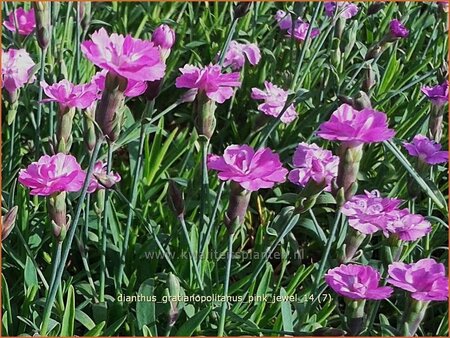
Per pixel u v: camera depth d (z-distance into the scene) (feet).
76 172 0.86
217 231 1.23
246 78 1.66
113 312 1.04
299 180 1.08
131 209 1.06
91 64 1.57
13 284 1.14
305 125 1.43
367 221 0.93
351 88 1.51
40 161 0.86
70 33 1.65
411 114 1.50
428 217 1.06
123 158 1.51
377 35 1.82
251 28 1.84
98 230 1.14
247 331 1.01
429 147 1.09
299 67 1.43
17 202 1.13
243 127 1.59
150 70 0.76
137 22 1.92
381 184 1.37
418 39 1.81
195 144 1.36
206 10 1.85
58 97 0.97
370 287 0.86
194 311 1.02
